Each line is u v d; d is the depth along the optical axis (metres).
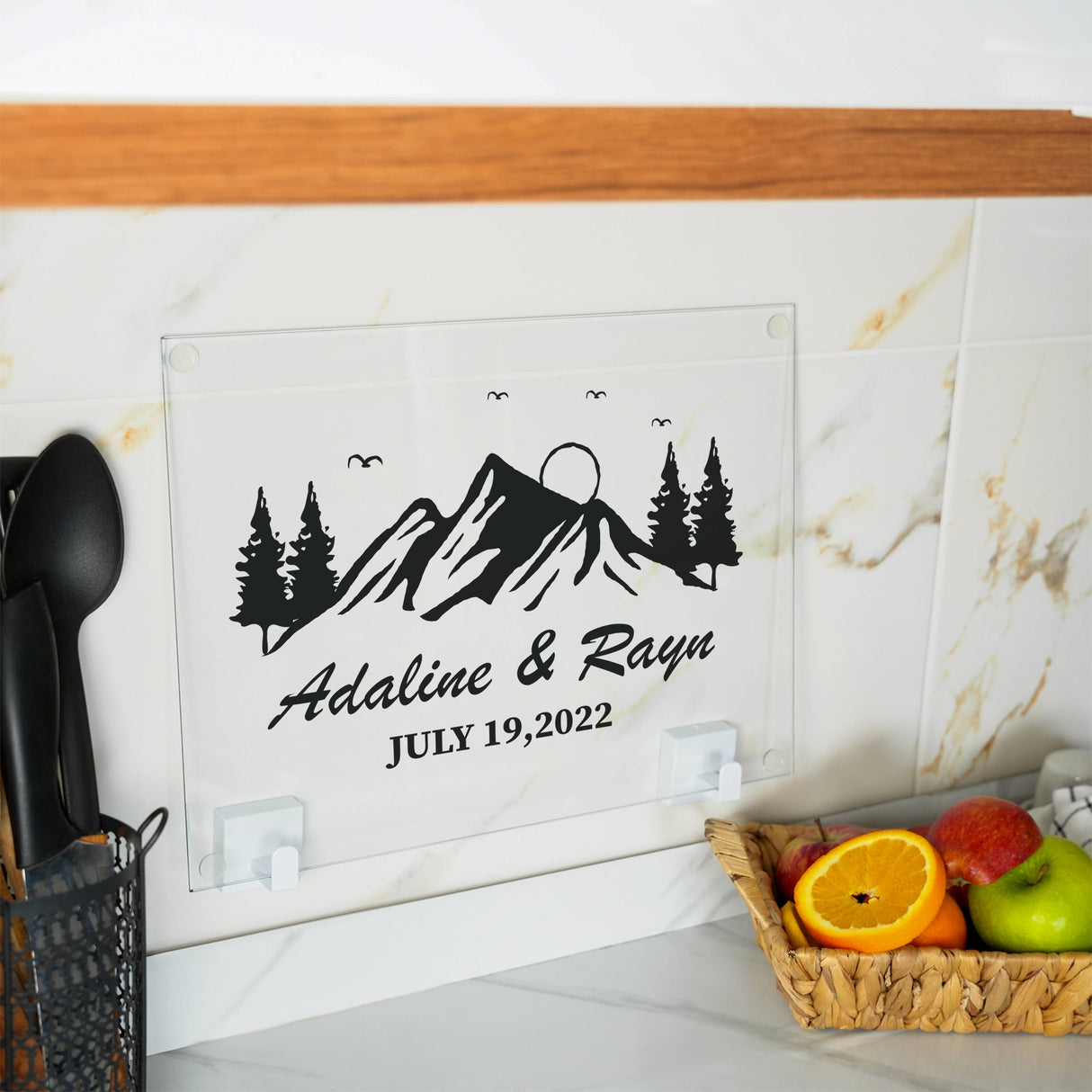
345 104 0.34
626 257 0.77
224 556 0.70
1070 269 0.92
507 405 0.75
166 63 0.34
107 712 0.70
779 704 0.90
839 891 0.78
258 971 0.77
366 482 0.73
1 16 0.32
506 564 0.78
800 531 0.88
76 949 0.62
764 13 0.38
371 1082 0.73
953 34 0.41
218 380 0.68
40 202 0.32
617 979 0.85
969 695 0.99
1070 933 0.77
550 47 0.37
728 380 0.82
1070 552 1.00
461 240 0.72
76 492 0.64
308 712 0.75
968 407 0.92
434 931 0.82
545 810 0.83
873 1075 0.75
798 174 0.39
